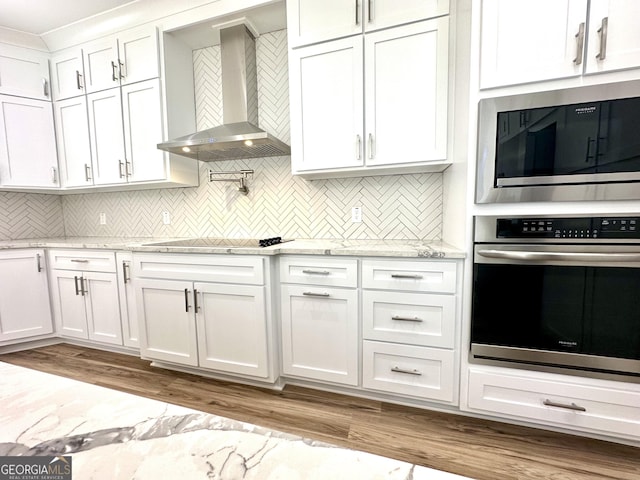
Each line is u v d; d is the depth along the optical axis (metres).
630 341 1.23
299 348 1.77
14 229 2.82
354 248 1.62
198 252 1.84
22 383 0.57
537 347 1.34
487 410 1.44
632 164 1.15
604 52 1.15
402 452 1.31
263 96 2.34
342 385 1.74
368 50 1.68
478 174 1.34
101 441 0.42
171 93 2.32
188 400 1.72
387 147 1.72
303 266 1.71
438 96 1.60
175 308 1.95
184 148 2.09
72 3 2.14
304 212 2.33
